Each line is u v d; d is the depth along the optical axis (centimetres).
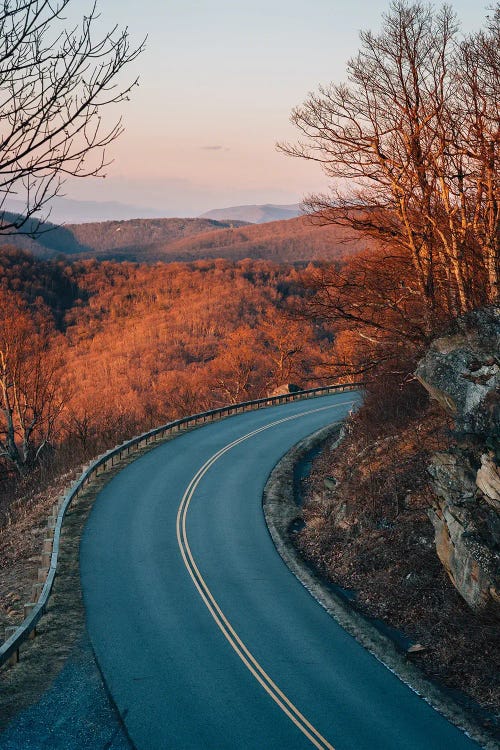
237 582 2033
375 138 2008
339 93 2031
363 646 1667
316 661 1591
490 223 1767
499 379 1513
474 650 1541
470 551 1511
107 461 3288
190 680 1497
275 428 4047
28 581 2052
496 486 1453
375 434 2731
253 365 7400
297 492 2931
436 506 1755
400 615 1794
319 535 2355
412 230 2052
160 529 2445
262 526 2505
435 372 1673
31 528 2580
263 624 1775
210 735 1301
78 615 1802
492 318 1625
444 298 2108
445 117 1892
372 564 2045
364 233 2145
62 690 1449
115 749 1254
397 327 2162
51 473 3891
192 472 3148
